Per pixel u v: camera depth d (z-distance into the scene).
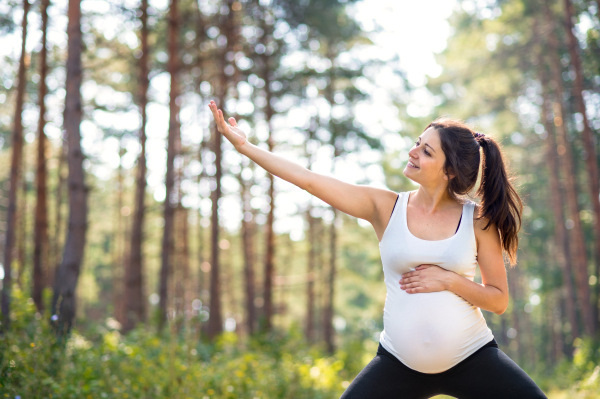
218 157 15.22
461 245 2.34
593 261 22.94
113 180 24.62
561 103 18.48
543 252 26.12
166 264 12.48
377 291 29.25
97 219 28.08
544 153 22.91
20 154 10.84
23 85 10.93
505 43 19.86
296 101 17.69
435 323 2.31
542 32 17.80
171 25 12.80
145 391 4.75
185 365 5.34
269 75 16.33
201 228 20.75
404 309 2.37
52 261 19.44
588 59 15.84
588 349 13.20
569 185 18.38
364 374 2.43
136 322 12.14
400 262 2.39
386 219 2.47
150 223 23.67
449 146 2.35
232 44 14.65
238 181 18.00
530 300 35.88
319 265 23.47
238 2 14.72
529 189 24.58
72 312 6.34
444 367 2.32
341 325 42.84
